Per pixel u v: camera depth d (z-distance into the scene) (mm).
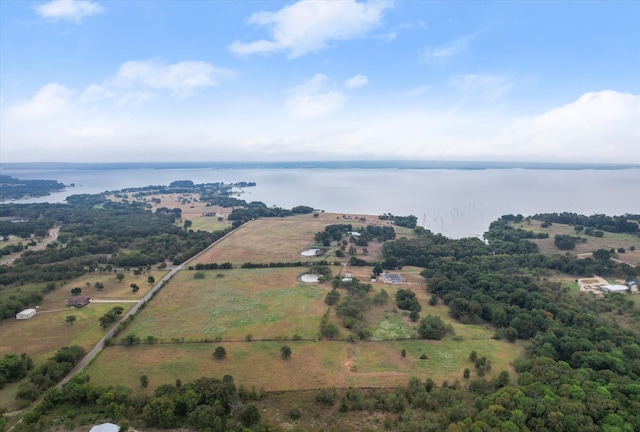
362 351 95250
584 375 78000
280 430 65000
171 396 71312
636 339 94312
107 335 101938
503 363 90875
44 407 70188
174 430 67000
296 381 81750
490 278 137875
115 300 127812
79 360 89500
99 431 63281
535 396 70812
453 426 63625
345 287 138375
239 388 76812
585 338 94625
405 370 86938
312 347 96438
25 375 82750
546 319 106688
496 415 66500
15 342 97812
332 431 67250
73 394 72875
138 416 69875
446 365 89625
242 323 109875
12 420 68562
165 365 87625
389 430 68250
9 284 140000
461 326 111688
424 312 120875
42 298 125312
